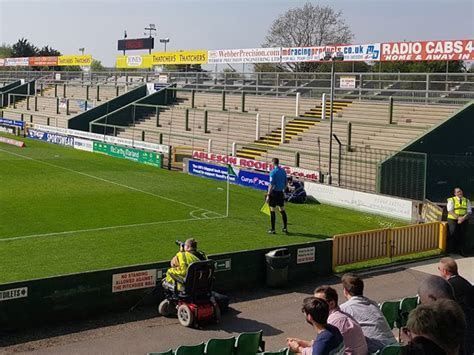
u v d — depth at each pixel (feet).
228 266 51.85
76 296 44.14
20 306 41.83
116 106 181.47
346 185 98.78
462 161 91.20
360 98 140.77
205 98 171.53
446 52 124.06
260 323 44.86
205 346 31.04
